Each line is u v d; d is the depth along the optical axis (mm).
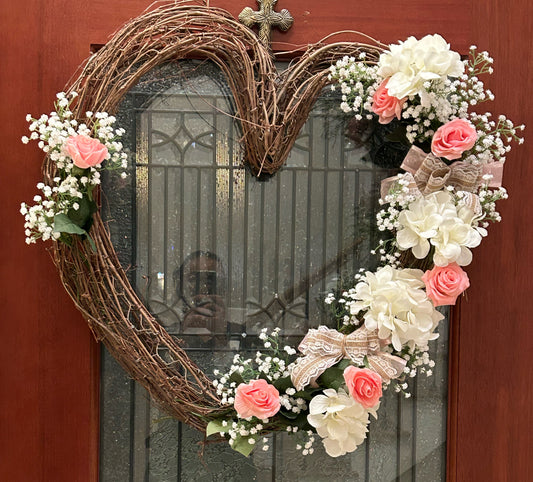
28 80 967
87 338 978
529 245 1016
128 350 909
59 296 975
